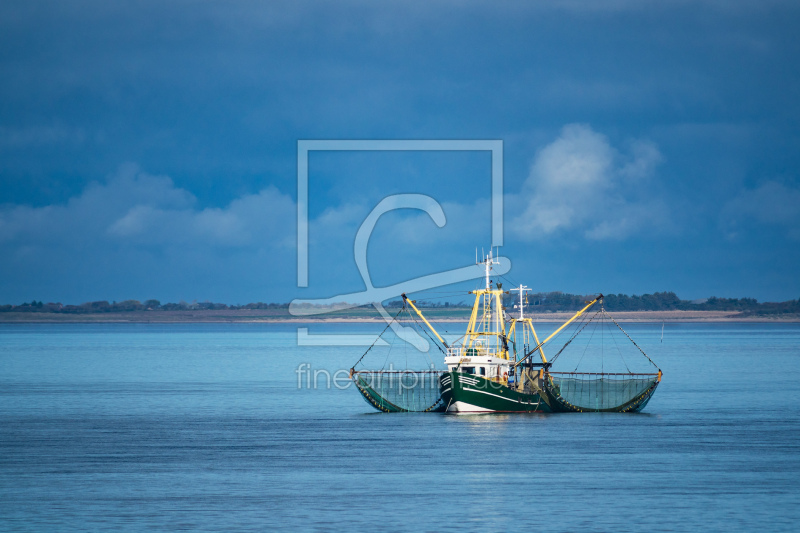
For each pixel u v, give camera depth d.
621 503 190.88
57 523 178.00
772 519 179.38
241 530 173.25
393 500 194.25
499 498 195.25
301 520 179.50
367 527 175.00
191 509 187.88
